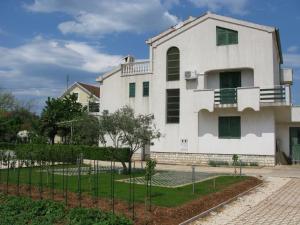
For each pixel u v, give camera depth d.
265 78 29.97
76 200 12.94
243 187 17.30
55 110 42.25
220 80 32.34
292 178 21.72
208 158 31.61
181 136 32.75
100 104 37.94
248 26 30.69
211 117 31.77
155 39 35.06
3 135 45.91
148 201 12.89
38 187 15.77
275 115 31.81
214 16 31.94
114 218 10.27
